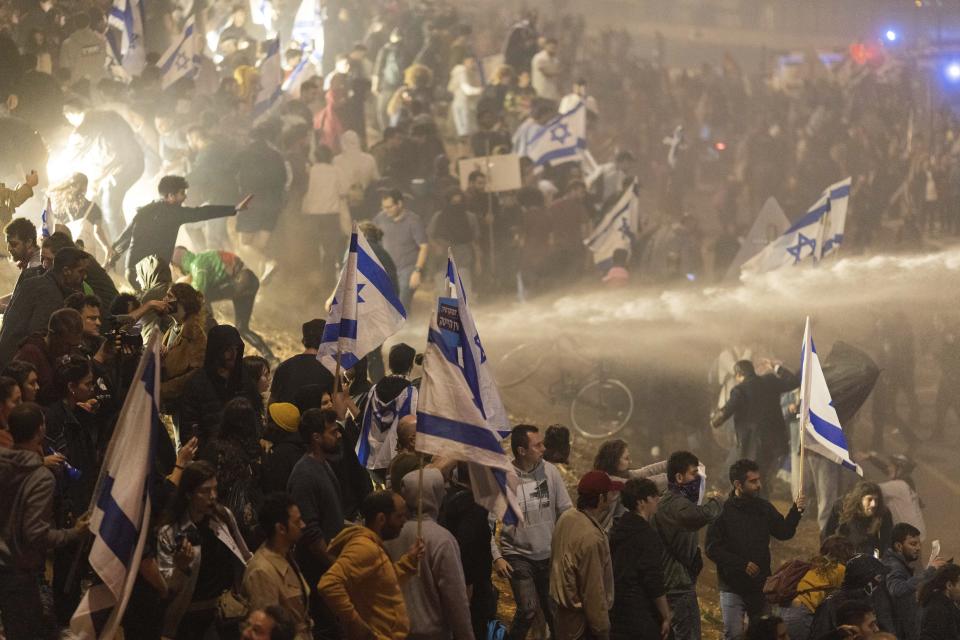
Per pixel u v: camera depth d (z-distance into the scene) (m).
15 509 15.60
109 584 14.45
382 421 20.58
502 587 25.19
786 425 36.34
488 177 43.09
